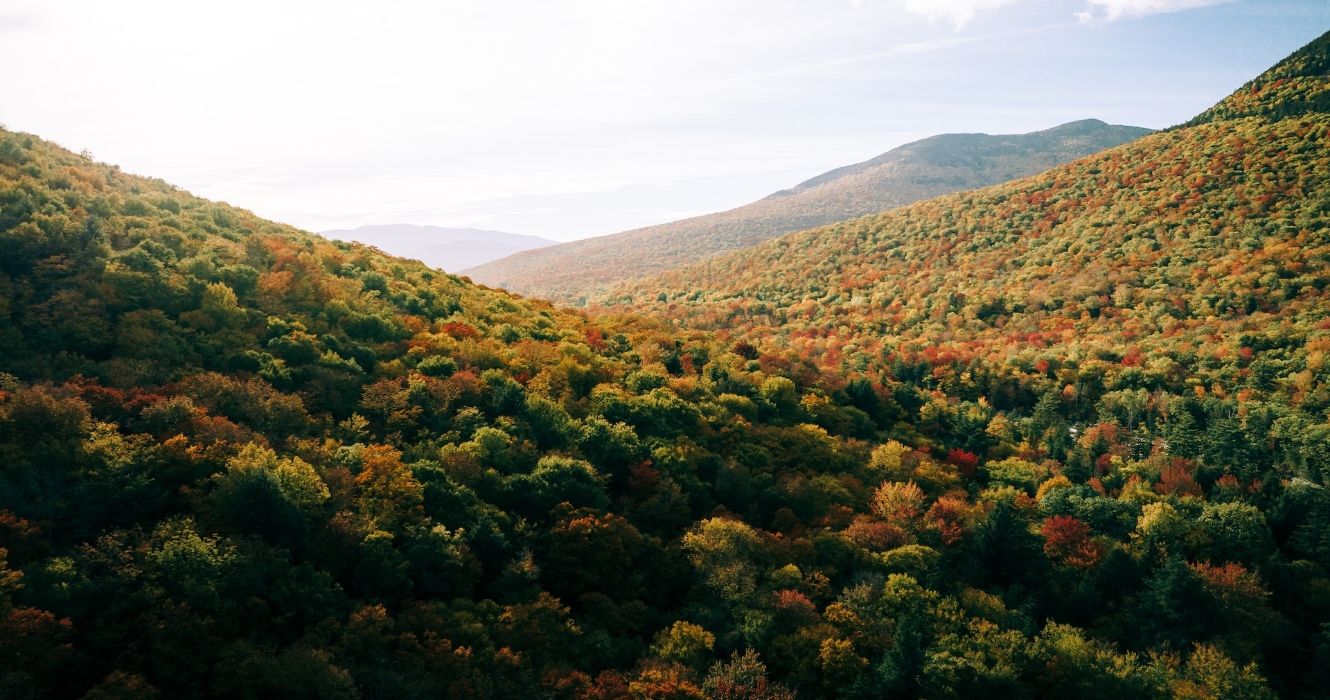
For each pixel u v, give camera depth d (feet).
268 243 355.77
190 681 137.69
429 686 149.69
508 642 169.17
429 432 242.78
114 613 141.59
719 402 327.88
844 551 231.50
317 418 235.40
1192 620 214.90
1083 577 234.58
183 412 200.75
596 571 199.72
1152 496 301.43
